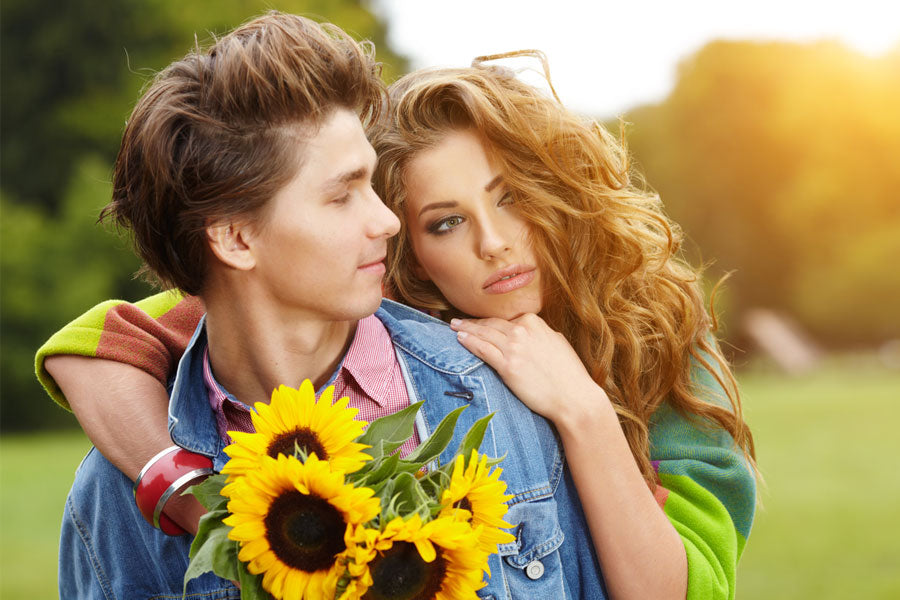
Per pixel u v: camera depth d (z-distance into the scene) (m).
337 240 1.64
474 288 2.22
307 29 1.65
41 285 20.09
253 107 1.59
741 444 2.31
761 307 42.75
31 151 21.58
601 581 1.95
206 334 1.82
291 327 1.72
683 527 2.03
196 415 1.77
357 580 1.32
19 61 21.58
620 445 1.92
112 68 21.47
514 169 2.15
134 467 1.80
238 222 1.64
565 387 1.93
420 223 2.21
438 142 2.16
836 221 43.19
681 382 2.31
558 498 1.94
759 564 6.57
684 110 44.75
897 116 43.50
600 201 2.26
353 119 1.67
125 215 1.74
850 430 13.31
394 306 2.08
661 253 2.46
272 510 1.36
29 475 11.59
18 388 20.19
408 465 1.45
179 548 1.81
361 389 1.82
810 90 44.19
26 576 6.70
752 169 43.50
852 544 7.02
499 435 1.87
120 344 1.92
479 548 1.41
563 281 2.21
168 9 21.23
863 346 43.00
